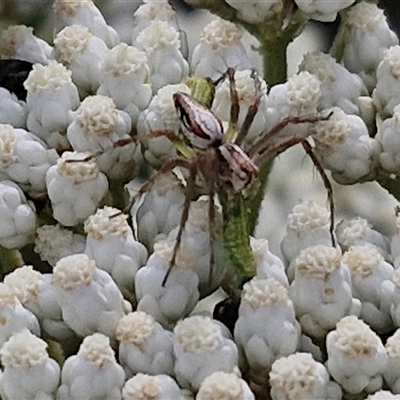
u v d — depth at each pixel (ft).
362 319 0.37
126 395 0.35
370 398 0.35
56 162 0.39
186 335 0.36
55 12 0.41
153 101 0.39
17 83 0.40
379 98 0.40
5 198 0.38
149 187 0.37
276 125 0.38
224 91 0.39
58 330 0.37
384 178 0.40
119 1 0.50
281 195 0.49
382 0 0.52
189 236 0.37
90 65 0.40
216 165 0.36
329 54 0.42
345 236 0.39
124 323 0.36
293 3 0.41
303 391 0.35
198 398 0.35
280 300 0.36
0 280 0.39
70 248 0.38
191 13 0.52
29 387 0.35
